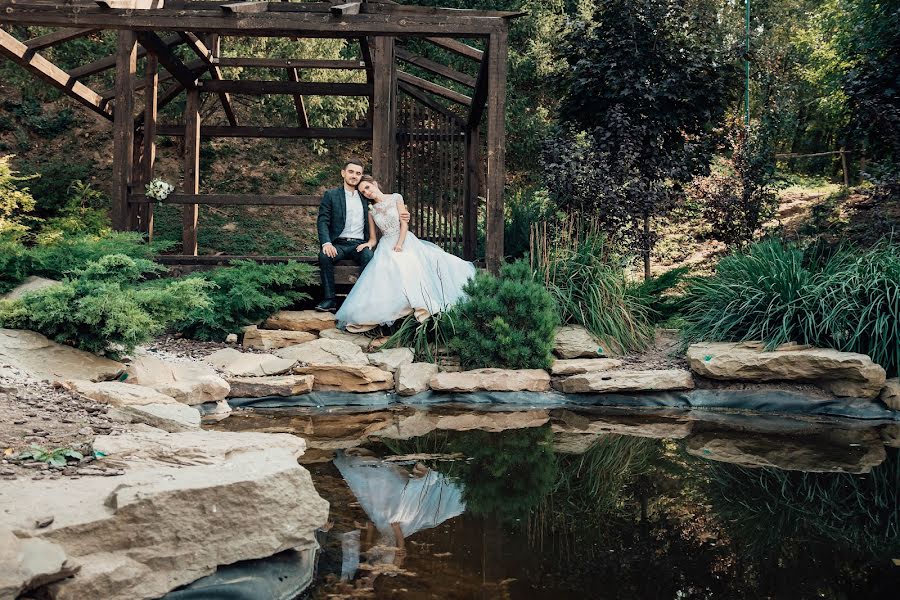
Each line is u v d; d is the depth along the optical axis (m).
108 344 5.36
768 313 6.77
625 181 9.07
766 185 10.03
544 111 15.80
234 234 13.08
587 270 7.80
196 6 8.05
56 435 3.62
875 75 9.36
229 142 15.20
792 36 20.27
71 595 2.25
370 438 5.00
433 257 7.77
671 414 6.16
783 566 2.88
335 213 8.12
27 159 13.09
